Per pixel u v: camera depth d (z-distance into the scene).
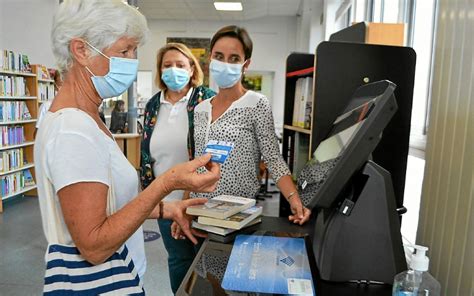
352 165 0.76
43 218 0.82
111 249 0.78
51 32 0.83
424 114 2.01
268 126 1.47
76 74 0.84
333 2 6.32
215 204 1.16
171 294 2.58
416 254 0.74
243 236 1.05
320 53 1.57
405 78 1.57
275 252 0.94
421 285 0.75
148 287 2.68
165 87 2.08
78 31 0.79
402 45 1.75
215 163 0.86
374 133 0.75
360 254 0.81
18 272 2.91
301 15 8.99
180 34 10.27
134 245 0.99
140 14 0.87
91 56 0.82
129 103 6.86
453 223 1.02
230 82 1.48
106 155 0.81
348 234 0.81
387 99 0.75
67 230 0.80
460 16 1.04
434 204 1.15
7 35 6.07
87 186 0.75
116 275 0.86
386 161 1.53
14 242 3.51
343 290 0.79
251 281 0.78
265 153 1.46
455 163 1.02
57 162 0.74
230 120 1.47
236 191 1.46
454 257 1.00
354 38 1.83
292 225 1.16
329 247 0.82
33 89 5.10
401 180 1.54
